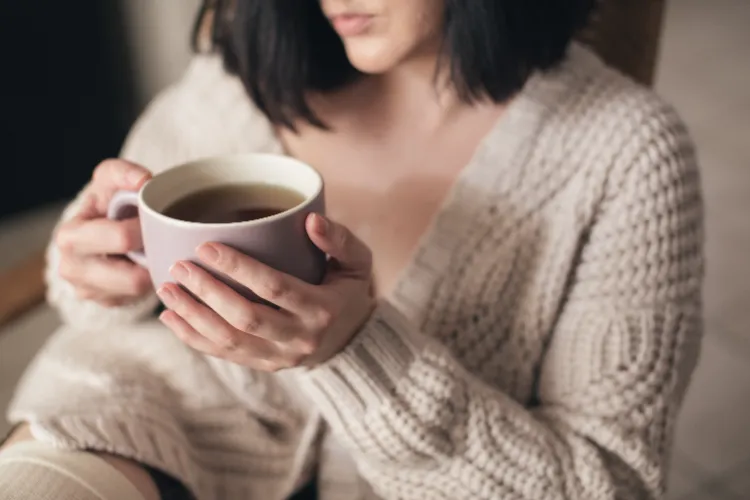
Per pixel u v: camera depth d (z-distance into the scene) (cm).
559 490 68
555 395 74
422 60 76
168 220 53
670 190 71
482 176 75
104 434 70
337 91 80
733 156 237
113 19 199
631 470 70
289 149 84
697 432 151
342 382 64
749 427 152
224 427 80
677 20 339
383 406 65
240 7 77
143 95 213
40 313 175
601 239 72
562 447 70
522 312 76
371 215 81
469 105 77
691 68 296
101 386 75
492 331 76
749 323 175
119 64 206
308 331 56
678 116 74
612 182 72
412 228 79
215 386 79
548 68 75
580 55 78
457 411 67
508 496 68
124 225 63
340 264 59
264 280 53
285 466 80
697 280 73
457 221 75
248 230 53
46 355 81
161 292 55
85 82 202
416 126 79
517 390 77
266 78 78
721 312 178
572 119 74
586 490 69
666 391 70
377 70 70
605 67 78
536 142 74
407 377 65
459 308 76
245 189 61
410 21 68
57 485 66
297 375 65
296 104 79
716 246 199
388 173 80
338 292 58
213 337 55
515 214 74
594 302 72
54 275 81
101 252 66
